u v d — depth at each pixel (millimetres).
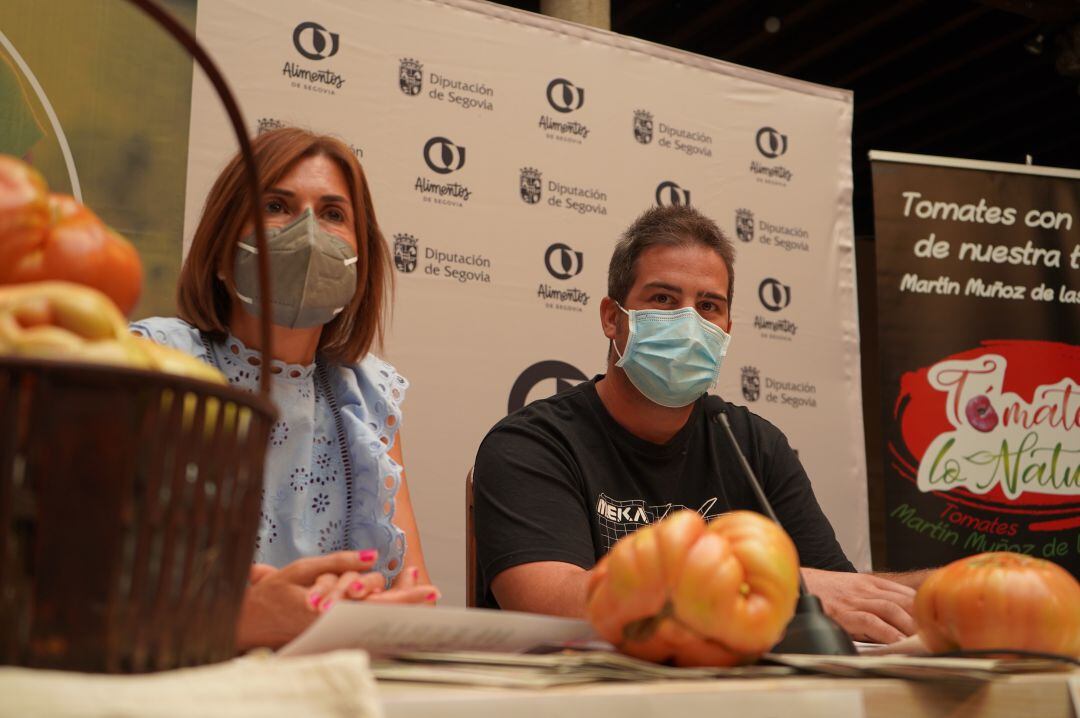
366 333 1548
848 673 643
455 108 2914
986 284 3406
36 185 564
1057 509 3340
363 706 458
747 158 3330
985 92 5633
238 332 1475
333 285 1419
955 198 3426
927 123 5953
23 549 438
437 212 2848
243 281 1404
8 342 471
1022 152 6270
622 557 673
